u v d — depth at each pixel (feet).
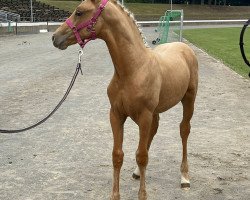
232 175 19.04
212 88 39.63
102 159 20.83
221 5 249.55
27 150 22.12
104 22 13.62
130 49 13.69
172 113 30.14
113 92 14.12
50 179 18.43
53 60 58.18
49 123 27.17
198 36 102.53
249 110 31.40
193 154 21.70
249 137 24.73
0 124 26.76
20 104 32.27
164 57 15.80
